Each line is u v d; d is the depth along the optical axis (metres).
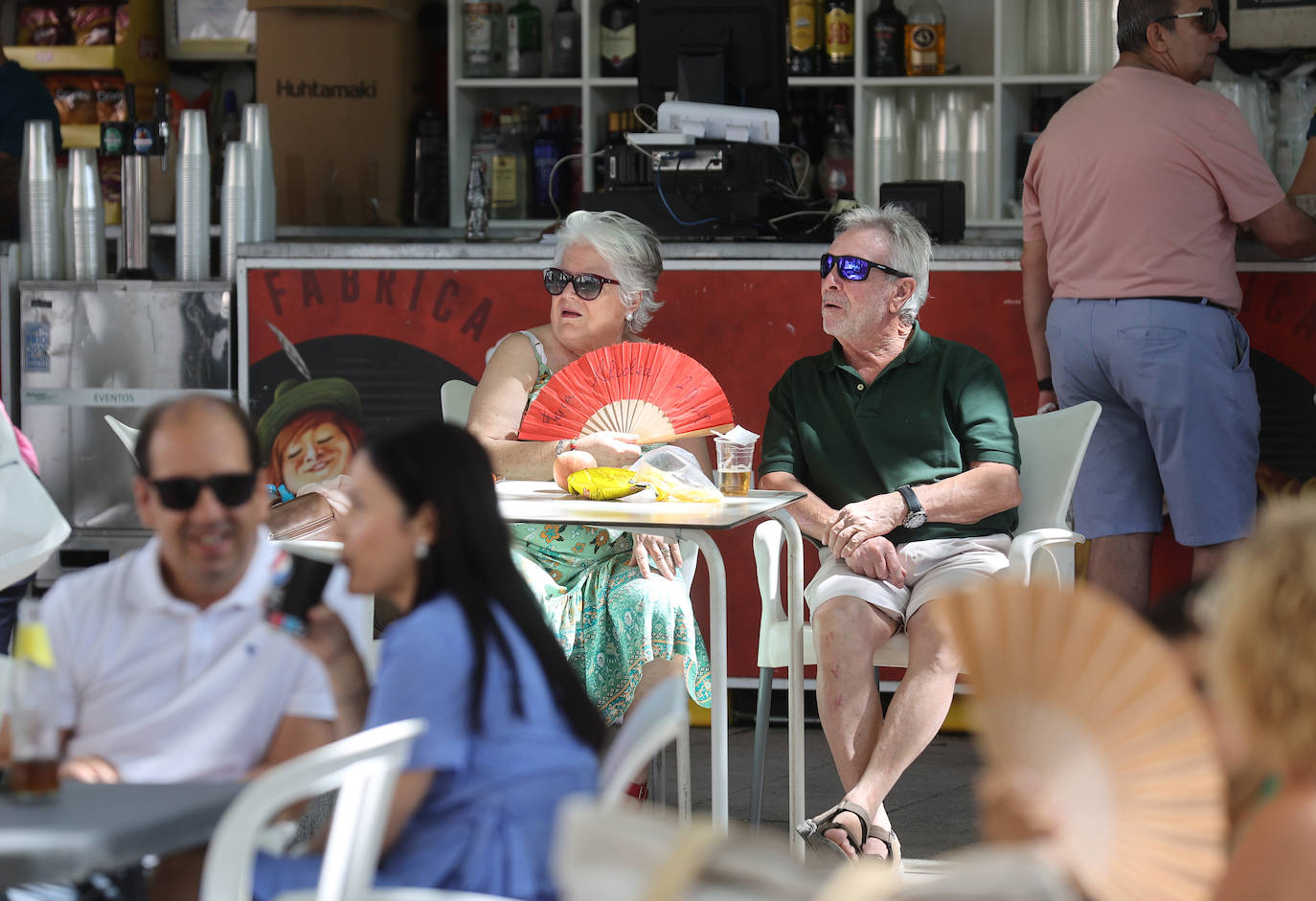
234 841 5.51
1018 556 11.65
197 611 7.49
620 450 11.89
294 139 21.75
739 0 17.67
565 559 12.50
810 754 16.17
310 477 17.69
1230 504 14.89
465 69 23.16
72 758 7.41
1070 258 15.21
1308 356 16.05
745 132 17.19
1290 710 4.43
